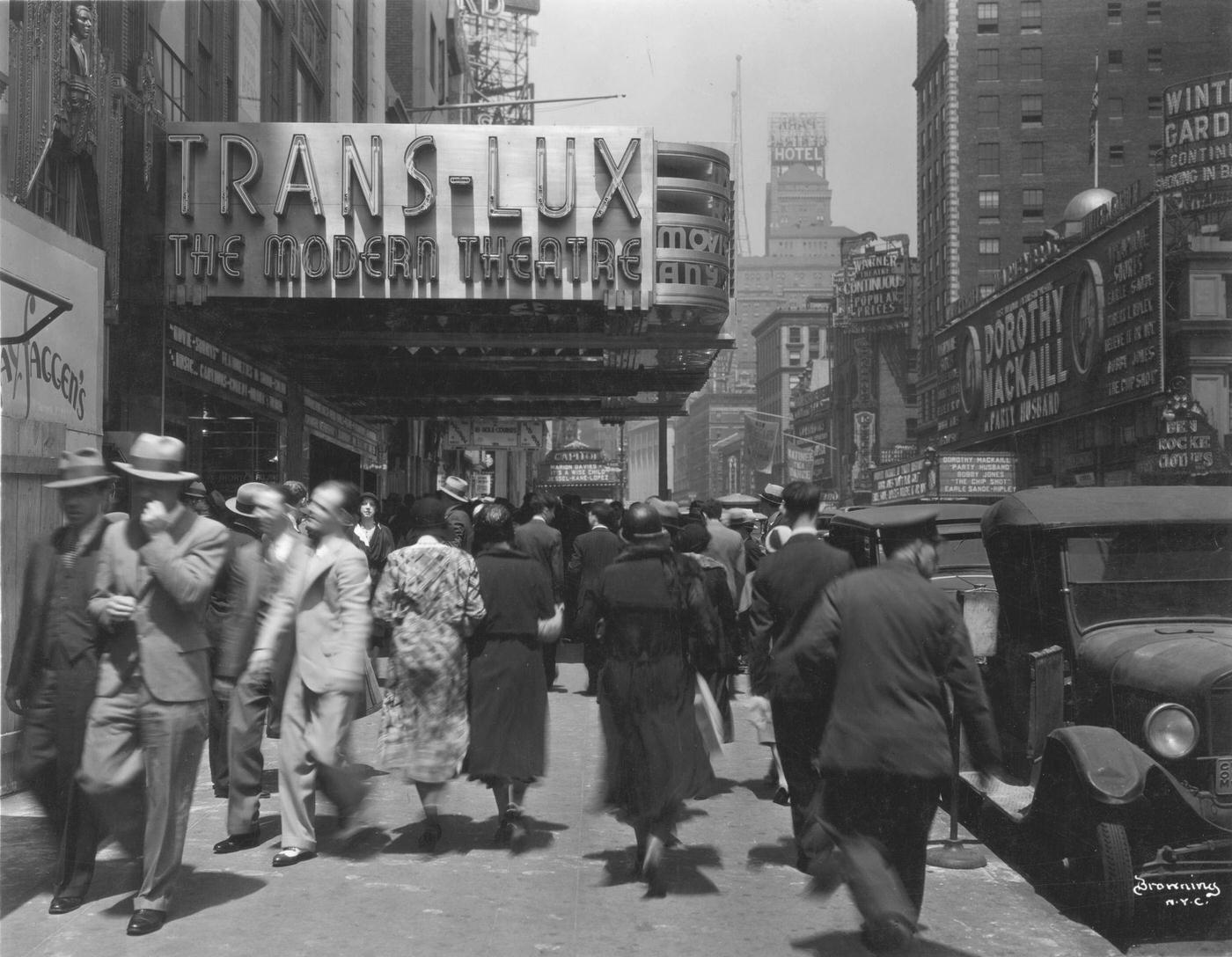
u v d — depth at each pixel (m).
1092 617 6.40
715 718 5.84
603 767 5.62
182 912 5.13
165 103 14.80
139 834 5.22
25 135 10.42
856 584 4.45
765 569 5.72
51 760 5.16
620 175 15.05
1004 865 6.23
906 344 96.44
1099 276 43.56
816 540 5.75
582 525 16.98
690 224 15.45
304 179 14.61
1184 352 39.69
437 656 6.14
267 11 19.81
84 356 10.18
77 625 5.15
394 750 6.15
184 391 16.59
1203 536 6.52
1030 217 70.75
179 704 4.93
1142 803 5.35
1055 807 5.60
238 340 17.11
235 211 14.42
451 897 5.38
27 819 6.62
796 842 5.68
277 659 6.13
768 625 5.67
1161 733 5.39
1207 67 65.75
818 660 4.46
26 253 9.02
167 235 14.22
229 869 5.81
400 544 17.47
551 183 15.10
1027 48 71.06
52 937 4.81
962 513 9.50
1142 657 5.80
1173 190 40.50
